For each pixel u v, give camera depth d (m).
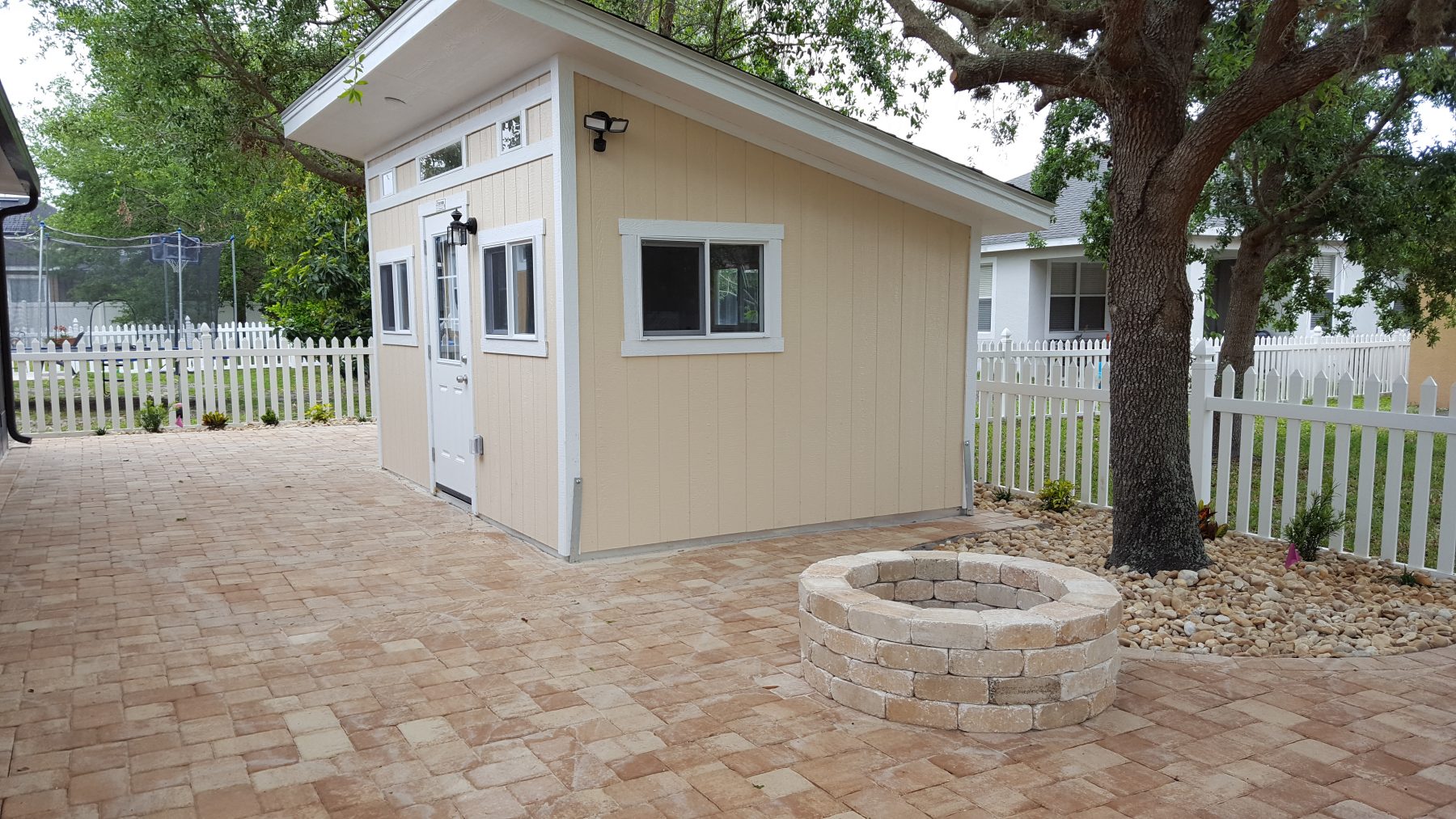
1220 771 3.25
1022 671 3.56
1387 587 5.50
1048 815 2.96
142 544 6.63
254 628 4.82
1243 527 6.84
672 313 6.43
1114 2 4.98
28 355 12.48
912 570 4.60
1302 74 4.91
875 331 7.25
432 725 3.65
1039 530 7.22
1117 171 5.82
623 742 3.49
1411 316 10.69
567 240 5.89
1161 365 5.72
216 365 13.70
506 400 6.93
